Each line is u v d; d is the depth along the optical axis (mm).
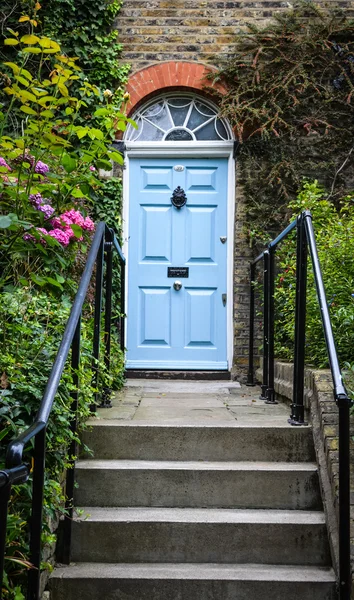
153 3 6535
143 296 6535
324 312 2945
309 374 3719
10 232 3244
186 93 6605
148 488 3186
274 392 4582
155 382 6098
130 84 6461
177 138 6594
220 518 2988
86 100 6266
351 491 2834
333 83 6402
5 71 6184
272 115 6391
